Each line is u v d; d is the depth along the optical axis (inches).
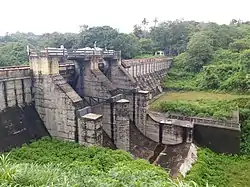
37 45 3208.7
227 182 1008.2
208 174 1049.5
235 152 1283.2
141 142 1412.4
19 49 2659.9
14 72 1002.7
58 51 1079.6
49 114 1089.4
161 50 3951.8
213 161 1189.1
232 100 1740.9
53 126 1094.4
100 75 1326.3
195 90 2412.6
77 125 1031.6
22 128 1014.4
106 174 629.0
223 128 1301.7
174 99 2052.2
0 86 946.1
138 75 2055.9
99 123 1013.8
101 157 879.7
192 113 1529.3
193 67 2893.7
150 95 1993.1
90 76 1306.6
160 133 1416.1
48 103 1079.0
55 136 1099.3
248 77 2101.4
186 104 1653.5
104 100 1285.7
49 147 963.3
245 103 1638.8
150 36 4192.9
